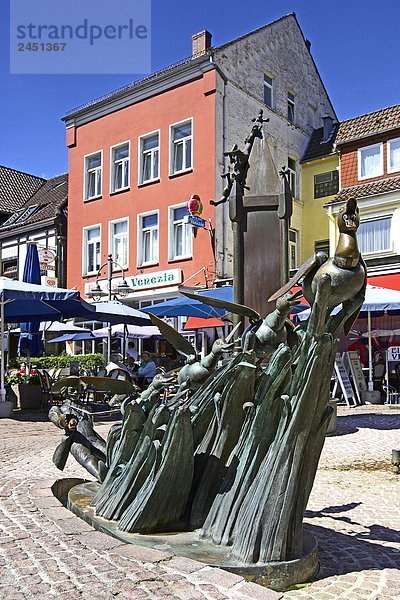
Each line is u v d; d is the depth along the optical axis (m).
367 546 4.27
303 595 3.26
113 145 26.44
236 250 6.11
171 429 3.78
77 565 3.15
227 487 3.64
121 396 5.09
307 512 5.38
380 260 21.62
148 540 3.59
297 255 27.00
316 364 3.36
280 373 3.50
